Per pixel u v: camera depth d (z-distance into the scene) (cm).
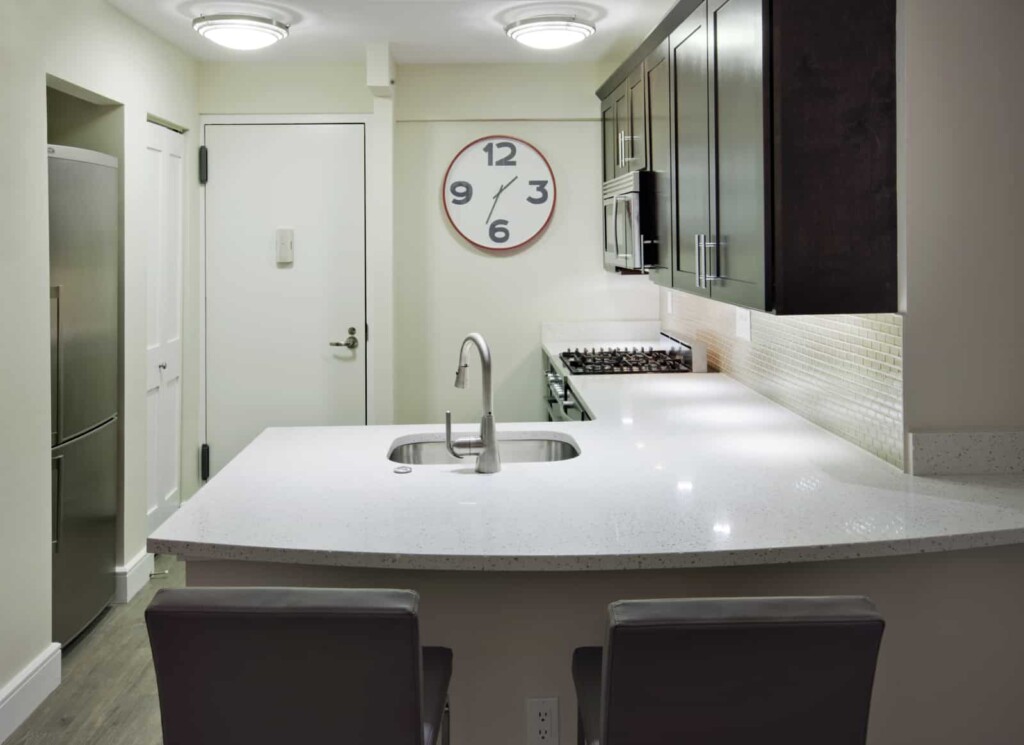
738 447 294
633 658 156
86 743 297
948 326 250
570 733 227
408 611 158
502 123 541
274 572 226
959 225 246
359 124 522
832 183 242
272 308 531
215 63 517
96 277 376
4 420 300
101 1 383
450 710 227
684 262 331
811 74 239
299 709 162
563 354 497
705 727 159
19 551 310
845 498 235
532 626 225
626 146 447
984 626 227
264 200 525
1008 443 254
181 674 162
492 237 547
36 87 322
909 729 228
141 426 429
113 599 409
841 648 156
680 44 332
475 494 245
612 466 272
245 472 270
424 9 412
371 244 525
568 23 418
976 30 241
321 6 406
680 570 223
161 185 476
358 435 322
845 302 246
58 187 342
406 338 552
